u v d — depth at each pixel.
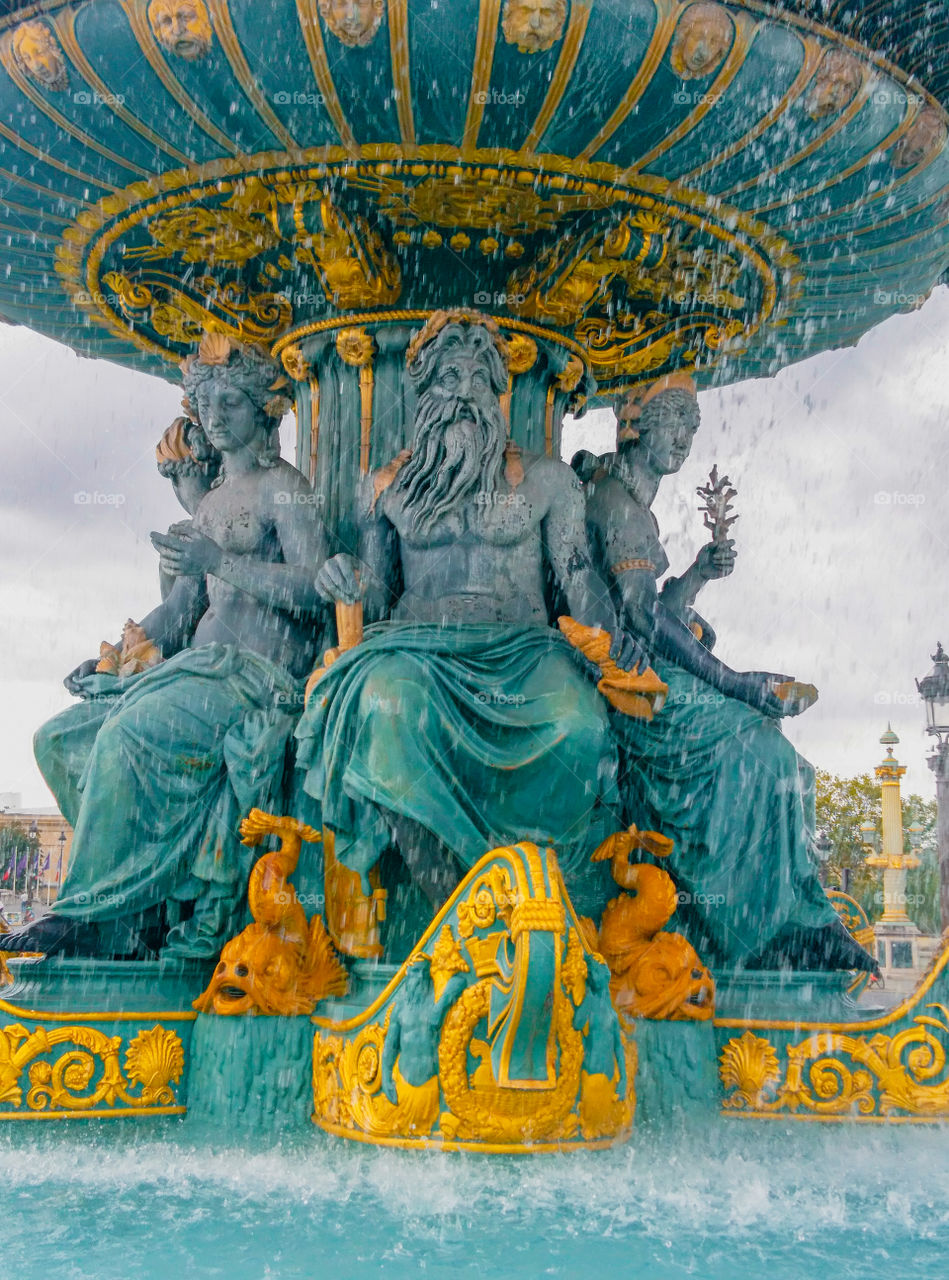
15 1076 5.89
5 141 6.41
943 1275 4.05
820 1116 6.12
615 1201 4.76
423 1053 5.20
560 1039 5.17
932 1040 6.20
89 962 6.27
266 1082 5.99
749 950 6.66
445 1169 5.01
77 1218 4.59
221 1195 4.88
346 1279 3.93
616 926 6.31
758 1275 4.01
